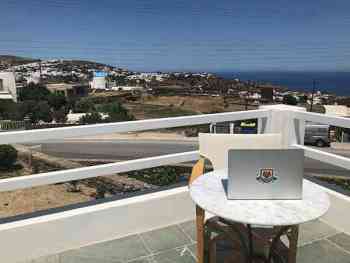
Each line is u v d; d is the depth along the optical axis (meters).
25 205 6.44
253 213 1.40
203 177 1.80
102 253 2.21
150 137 30.28
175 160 2.60
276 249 1.92
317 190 1.62
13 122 29.56
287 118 2.89
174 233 2.47
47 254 2.18
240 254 2.04
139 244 2.32
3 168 14.43
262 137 2.18
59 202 6.92
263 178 1.50
